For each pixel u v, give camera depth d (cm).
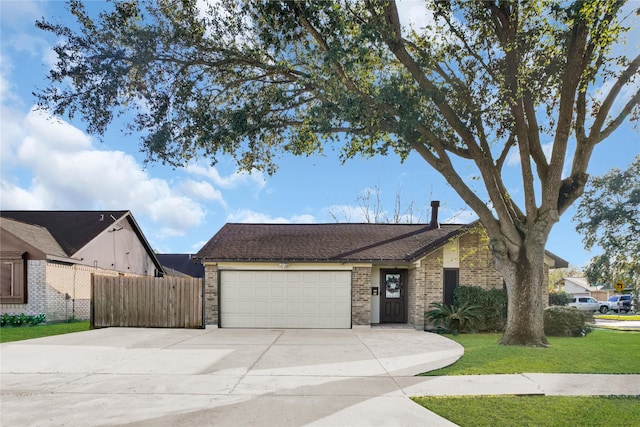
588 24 916
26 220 2267
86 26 1044
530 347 1027
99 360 899
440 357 914
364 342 1155
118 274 2388
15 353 991
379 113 1037
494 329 1405
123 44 1047
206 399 607
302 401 595
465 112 1143
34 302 1717
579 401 593
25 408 570
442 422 509
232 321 1523
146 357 932
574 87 1016
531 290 1077
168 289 1548
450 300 1511
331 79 1009
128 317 1557
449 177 1133
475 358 895
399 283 1662
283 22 995
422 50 1149
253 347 1069
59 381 719
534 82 1072
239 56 1159
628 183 1582
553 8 927
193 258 1512
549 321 1282
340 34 1005
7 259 1711
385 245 1628
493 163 1134
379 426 496
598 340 1170
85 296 2028
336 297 1527
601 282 1708
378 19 1012
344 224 1914
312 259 1502
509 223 1086
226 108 1200
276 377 737
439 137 1189
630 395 623
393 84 994
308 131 1170
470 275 1515
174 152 1138
